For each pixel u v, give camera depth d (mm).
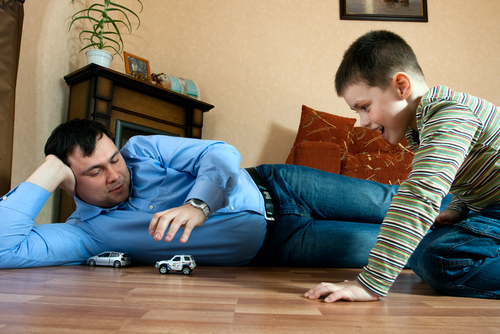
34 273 987
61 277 921
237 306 617
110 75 2271
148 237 1199
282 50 3391
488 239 779
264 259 1412
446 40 3434
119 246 1225
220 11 3395
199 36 3350
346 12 3428
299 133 3014
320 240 1332
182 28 3346
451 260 779
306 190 1473
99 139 1097
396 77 833
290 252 1349
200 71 3311
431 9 3477
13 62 1585
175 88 2885
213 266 1331
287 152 3275
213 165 1067
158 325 481
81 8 2594
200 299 669
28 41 2018
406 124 888
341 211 1468
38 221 2076
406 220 696
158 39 3307
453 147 719
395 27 3434
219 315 547
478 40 3451
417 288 908
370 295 707
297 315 562
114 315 532
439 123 757
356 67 881
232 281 929
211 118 3279
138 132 2592
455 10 3479
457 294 803
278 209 1371
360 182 1525
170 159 1271
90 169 1083
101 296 679
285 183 1463
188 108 2922
